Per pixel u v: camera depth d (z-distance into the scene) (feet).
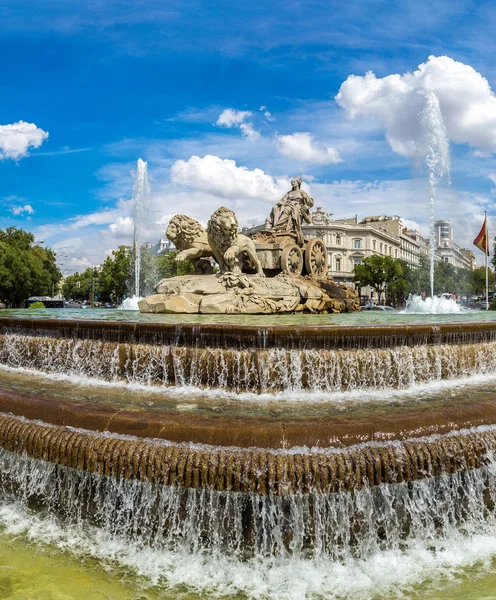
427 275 161.38
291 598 12.17
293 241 49.88
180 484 13.47
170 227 43.16
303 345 20.35
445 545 14.49
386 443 14.12
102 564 13.46
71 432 15.10
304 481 13.12
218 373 20.42
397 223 355.15
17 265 160.56
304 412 16.57
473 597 12.13
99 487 14.74
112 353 22.16
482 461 14.66
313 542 13.42
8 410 17.16
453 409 16.20
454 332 22.30
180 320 28.12
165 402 18.08
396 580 12.91
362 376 20.44
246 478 13.12
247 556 13.51
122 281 166.81
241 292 36.83
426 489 14.34
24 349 25.07
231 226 37.83
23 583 12.44
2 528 15.25
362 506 13.58
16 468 16.28
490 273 179.32
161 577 12.94
